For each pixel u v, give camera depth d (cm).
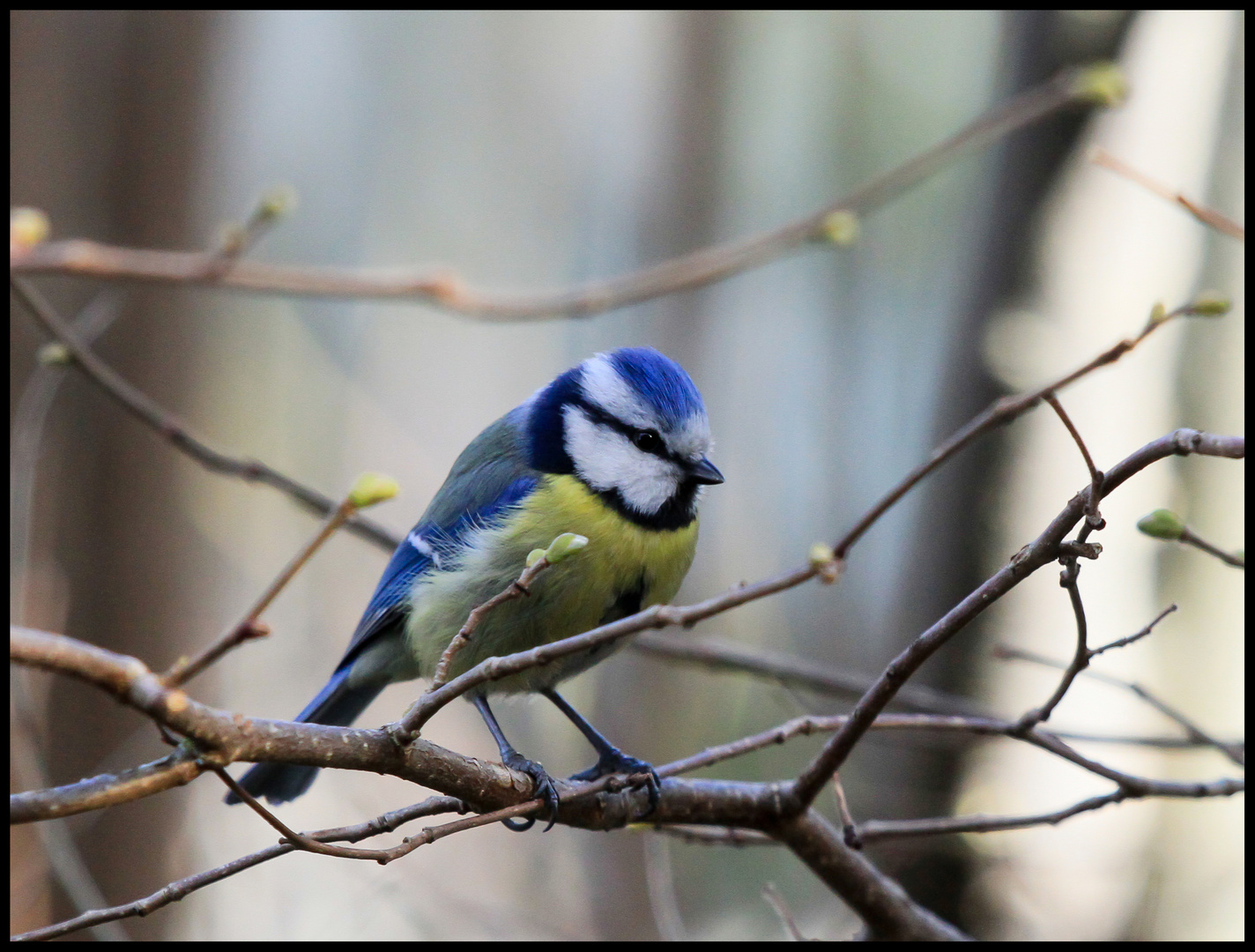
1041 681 1034
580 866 1416
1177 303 1041
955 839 945
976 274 1049
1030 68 1020
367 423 1753
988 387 1027
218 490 1384
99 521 1207
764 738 575
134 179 1201
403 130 2136
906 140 1748
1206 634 1049
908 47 1770
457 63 2220
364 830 443
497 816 450
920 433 1287
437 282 795
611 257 1816
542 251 2094
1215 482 1062
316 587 1655
